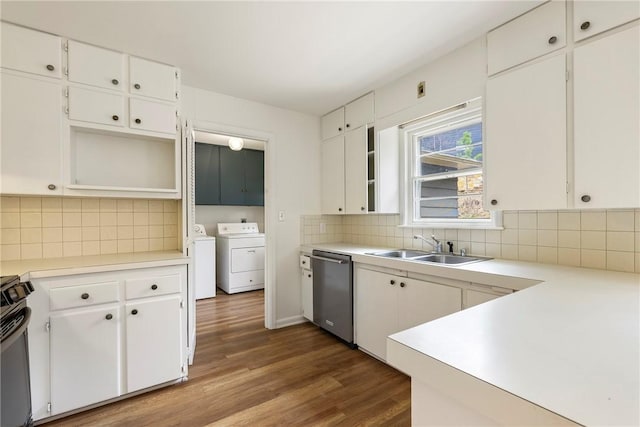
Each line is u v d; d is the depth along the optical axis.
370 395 1.90
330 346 2.65
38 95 1.82
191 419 1.68
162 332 1.97
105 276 1.80
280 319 3.16
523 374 0.57
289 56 2.16
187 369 2.10
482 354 0.65
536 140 1.65
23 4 1.59
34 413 1.59
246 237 4.68
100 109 2.00
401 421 1.65
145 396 1.90
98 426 1.62
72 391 1.69
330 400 1.85
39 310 1.62
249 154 5.11
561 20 1.55
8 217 1.94
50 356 1.64
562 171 1.55
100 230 2.23
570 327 0.81
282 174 3.20
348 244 3.32
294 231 3.27
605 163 1.41
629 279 1.42
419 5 1.63
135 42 1.97
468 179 2.44
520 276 1.50
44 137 1.83
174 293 2.03
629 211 1.57
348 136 3.05
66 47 1.90
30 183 1.79
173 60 2.20
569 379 0.55
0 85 1.72
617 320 0.86
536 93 1.65
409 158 2.87
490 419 0.58
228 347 2.64
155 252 2.37
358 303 2.55
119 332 1.83
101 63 2.01
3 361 1.23
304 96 2.89
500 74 1.81
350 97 2.92
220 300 4.18
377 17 1.73
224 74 2.43
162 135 2.22
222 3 1.60
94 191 1.99
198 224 4.97
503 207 1.80
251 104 2.98
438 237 2.53
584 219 1.72
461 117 2.43
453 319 0.88
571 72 1.52
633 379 0.54
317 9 1.66
